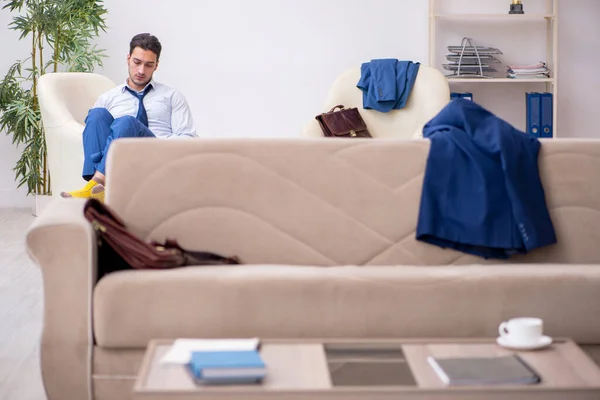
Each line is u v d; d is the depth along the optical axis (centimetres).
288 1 748
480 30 756
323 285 287
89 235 289
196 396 211
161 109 608
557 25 726
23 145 760
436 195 333
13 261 557
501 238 329
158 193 333
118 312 285
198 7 747
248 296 286
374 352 242
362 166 338
